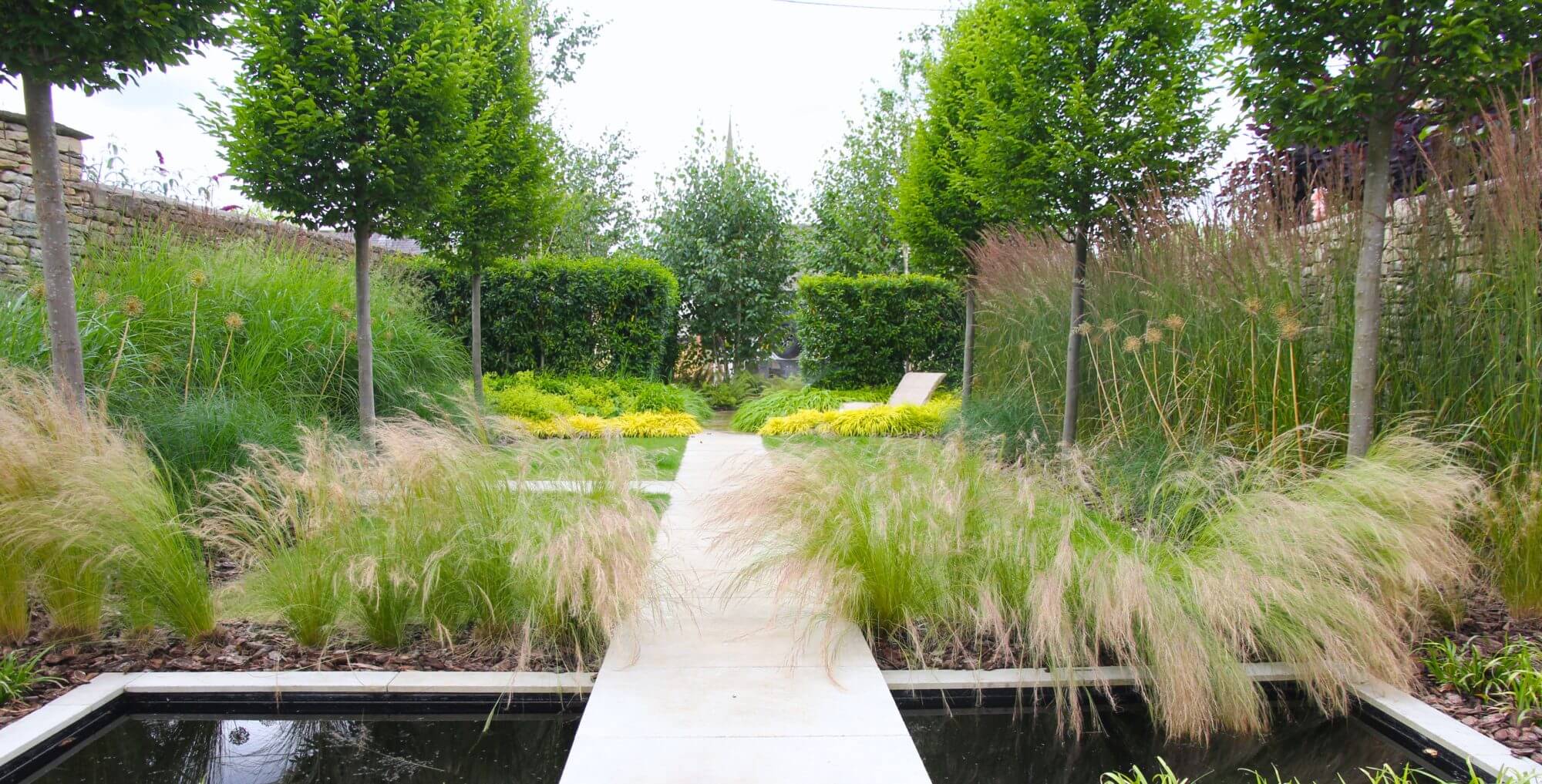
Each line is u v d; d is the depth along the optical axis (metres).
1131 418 5.47
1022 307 7.09
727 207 15.37
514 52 7.91
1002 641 2.86
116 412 4.24
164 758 2.49
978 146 5.84
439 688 2.71
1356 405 3.72
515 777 2.39
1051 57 5.23
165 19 3.22
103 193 6.88
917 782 2.13
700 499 4.89
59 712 2.47
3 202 6.18
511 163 7.98
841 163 16.03
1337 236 4.47
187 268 6.09
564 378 11.68
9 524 2.78
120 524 2.87
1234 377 4.79
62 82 3.17
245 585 3.11
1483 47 3.23
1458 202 3.87
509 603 3.06
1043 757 2.54
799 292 13.52
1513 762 2.26
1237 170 5.37
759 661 2.91
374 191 4.96
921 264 8.57
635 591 2.91
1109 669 2.83
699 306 15.56
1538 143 3.46
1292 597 2.76
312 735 2.63
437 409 6.77
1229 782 2.40
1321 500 3.15
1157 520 3.67
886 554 3.14
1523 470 3.44
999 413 6.62
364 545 3.04
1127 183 5.23
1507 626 3.19
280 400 5.55
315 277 7.23
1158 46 5.09
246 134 4.68
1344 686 2.72
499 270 11.02
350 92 4.75
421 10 4.94
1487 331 3.66
